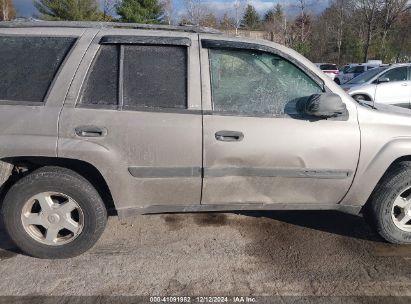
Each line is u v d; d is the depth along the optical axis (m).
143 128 2.96
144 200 3.15
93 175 3.16
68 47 3.02
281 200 3.29
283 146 3.08
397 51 40.28
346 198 3.35
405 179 3.29
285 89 3.15
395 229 3.42
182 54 3.07
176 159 3.03
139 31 3.10
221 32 3.33
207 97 3.04
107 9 37.69
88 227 3.08
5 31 3.04
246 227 3.78
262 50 3.11
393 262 3.23
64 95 2.94
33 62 2.99
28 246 3.11
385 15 36.59
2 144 2.87
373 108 3.45
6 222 3.04
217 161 3.06
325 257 3.29
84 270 3.06
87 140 2.93
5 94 2.96
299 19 42.12
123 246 3.42
